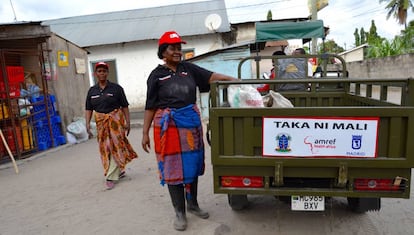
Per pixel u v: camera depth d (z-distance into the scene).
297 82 2.74
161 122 3.23
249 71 10.64
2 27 6.80
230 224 3.50
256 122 2.75
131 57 15.27
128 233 3.41
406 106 2.53
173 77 3.26
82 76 9.77
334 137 2.63
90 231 3.49
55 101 8.13
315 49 11.23
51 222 3.76
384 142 2.59
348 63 23.56
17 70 6.89
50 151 7.50
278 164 2.71
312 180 2.90
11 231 3.57
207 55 10.70
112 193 4.60
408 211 3.66
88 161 6.55
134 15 18.08
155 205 4.10
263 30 7.32
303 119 2.65
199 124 3.37
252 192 2.83
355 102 4.18
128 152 4.98
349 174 2.67
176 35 3.21
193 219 3.64
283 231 3.31
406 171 2.60
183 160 3.27
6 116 6.70
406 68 16.98
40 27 7.03
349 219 3.50
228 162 2.80
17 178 5.64
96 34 16.08
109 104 4.75
